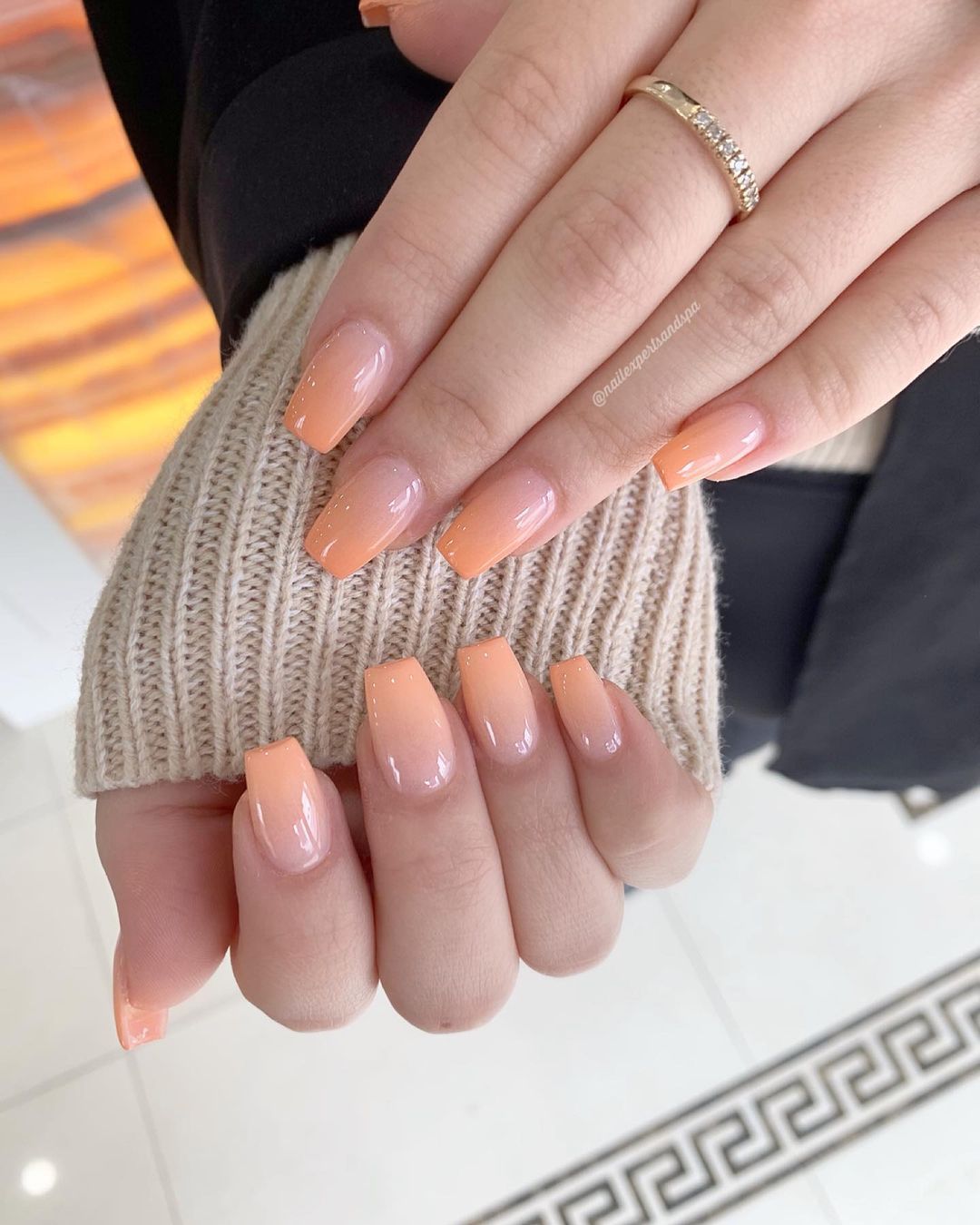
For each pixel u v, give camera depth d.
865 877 0.42
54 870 0.40
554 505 0.13
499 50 0.11
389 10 0.14
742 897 0.41
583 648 0.15
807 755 0.23
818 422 0.12
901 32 0.11
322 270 0.14
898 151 0.11
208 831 0.13
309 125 0.14
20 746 0.42
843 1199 0.36
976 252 0.12
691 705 0.15
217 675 0.13
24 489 0.30
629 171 0.11
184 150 0.17
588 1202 0.36
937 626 0.19
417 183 0.12
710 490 0.17
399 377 0.12
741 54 0.11
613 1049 0.38
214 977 0.39
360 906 0.13
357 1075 0.37
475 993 0.13
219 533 0.13
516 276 0.11
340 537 0.13
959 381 0.15
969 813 0.43
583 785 0.13
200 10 0.16
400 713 0.12
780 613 0.20
